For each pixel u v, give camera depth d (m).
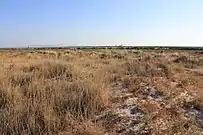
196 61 24.12
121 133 5.00
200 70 16.70
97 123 5.38
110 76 9.98
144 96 7.43
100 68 11.88
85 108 5.97
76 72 9.77
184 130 5.20
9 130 4.96
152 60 18.58
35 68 10.92
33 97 6.20
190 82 10.28
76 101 6.20
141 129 5.12
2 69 9.44
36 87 6.93
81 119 5.50
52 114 5.52
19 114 5.33
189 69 17.81
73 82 7.66
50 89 6.60
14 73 9.08
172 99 7.27
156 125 5.29
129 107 6.34
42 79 7.65
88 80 7.64
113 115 5.79
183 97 7.58
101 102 6.40
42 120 5.28
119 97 7.19
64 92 6.64
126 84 8.97
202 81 10.98
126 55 31.44
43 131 5.00
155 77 10.88
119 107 6.36
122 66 13.98
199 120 5.92
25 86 7.40
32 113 5.40
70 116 5.53
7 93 6.40
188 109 6.60
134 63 14.27
